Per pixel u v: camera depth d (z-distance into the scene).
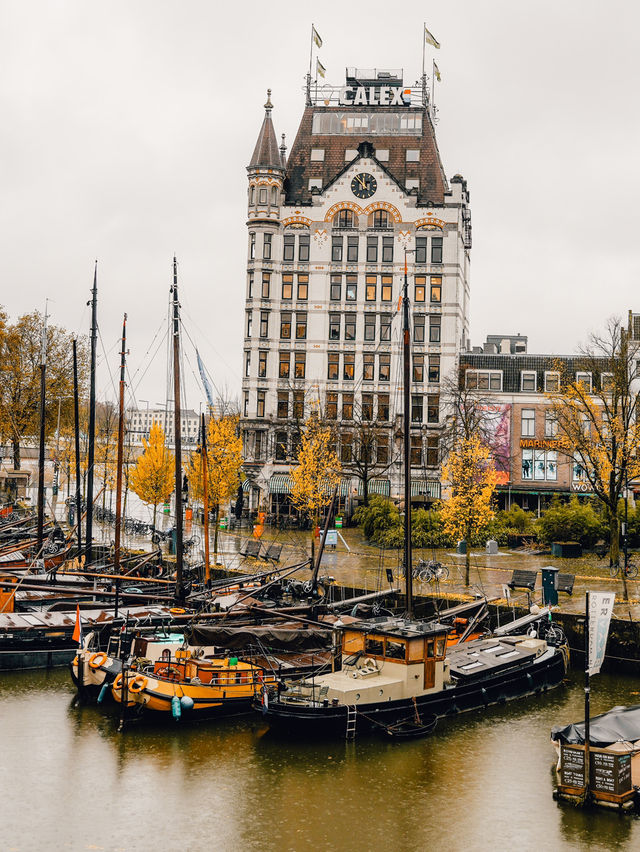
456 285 86.19
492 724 33.50
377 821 25.06
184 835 24.11
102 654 34.84
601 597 25.89
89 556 58.00
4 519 76.94
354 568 57.31
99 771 28.25
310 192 88.31
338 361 86.75
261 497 85.88
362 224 87.00
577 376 81.19
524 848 23.42
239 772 28.38
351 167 87.19
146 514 99.62
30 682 37.41
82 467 97.00
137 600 48.59
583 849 23.28
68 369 92.69
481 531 61.91
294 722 30.42
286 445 85.44
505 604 46.31
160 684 32.12
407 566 40.12
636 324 80.94
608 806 25.25
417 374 85.94
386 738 31.56
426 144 89.88
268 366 86.75
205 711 32.66
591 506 68.44
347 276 87.06
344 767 28.94
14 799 26.11
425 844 23.69
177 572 45.09
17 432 90.56
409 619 38.75
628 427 52.44
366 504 76.81
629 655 40.66
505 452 81.88
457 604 47.38
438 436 82.12
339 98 94.50
